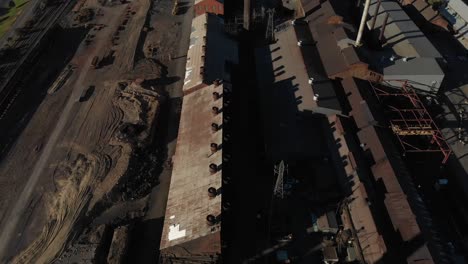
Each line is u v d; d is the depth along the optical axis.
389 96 71.44
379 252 47.78
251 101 75.00
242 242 53.34
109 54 88.44
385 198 52.50
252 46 88.94
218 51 79.44
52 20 101.56
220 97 64.00
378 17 88.62
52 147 67.38
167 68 83.88
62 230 54.56
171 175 60.03
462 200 56.97
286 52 79.62
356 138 62.97
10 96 78.12
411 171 61.47
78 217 55.84
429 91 71.88
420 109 65.81
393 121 66.25
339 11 88.62
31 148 67.56
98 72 83.44
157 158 64.62
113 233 54.06
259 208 57.22
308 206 56.78
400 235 48.88
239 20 96.38
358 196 53.66
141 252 52.31
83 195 58.41
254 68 83.00
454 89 75.75
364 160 59.25
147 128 68.50
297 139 62.97
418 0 95.00
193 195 51.56
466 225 54.09
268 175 61.75
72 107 75.12
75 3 109.12
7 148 67.94
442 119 69.62
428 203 57.41
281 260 50.75
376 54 75.88
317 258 51.47
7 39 94.81
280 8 100.88
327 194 57.06
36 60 87.50
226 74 74.38
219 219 46.94
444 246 51.44
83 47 91.19
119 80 80.69
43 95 78.50
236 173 62.09
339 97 69.75
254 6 102.25
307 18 90.19
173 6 106.31
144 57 87.44
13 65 85.88
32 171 63.59
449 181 59.47
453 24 90.38
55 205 58.19
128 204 58.06
